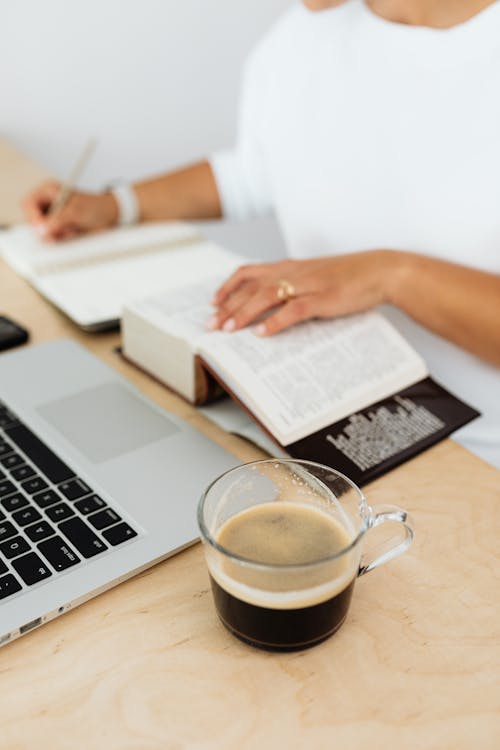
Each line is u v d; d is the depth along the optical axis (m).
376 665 0.42
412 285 0.72
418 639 0.43
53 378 0.70
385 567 0.49
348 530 0.43
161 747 0.37
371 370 0.66
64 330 0.81
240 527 0.43
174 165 1.68
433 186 0.86
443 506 0.54
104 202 1.09
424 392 0.67
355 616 0.45
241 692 0.40
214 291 0.77
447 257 0.87
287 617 0.40
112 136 1.58
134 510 0.52
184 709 0.39
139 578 0.47
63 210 1.05
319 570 0.39
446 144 0.84
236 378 0.60
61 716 0.39
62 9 1.40
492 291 0.72
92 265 0.95
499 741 0.37
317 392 0.62
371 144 0.92
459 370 0.87
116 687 0.40
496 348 0.73
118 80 1.53
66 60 1.45
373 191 0.94
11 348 0.77
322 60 0.97
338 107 0.95
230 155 1.23
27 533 0.49
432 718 0.39
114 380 0.70
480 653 0.42
